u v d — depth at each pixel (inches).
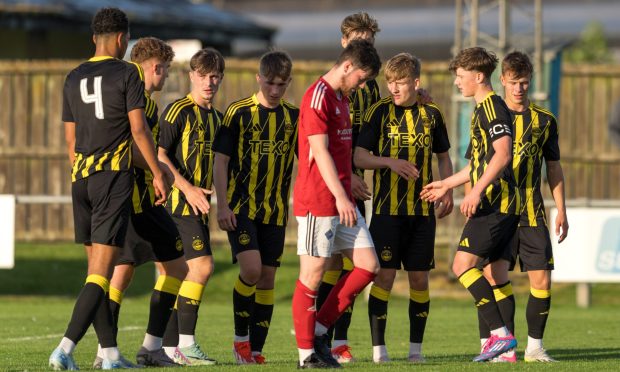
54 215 2758.4
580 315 1863.9
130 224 1040.2
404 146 1080.8
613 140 2709.2
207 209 1051.3
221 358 1168.8
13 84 2783.0
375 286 1094.4
